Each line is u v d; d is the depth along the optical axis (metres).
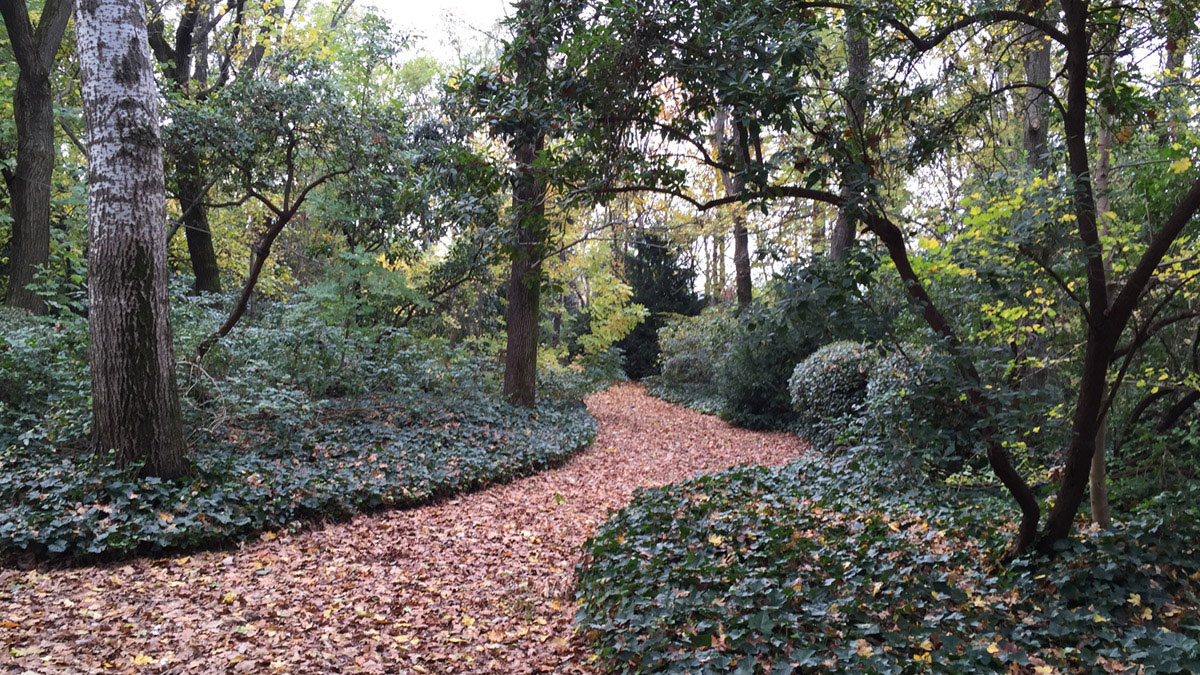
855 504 6.35
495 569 5.79
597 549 5.37
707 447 12.60
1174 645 3.30
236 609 4.57
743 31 3.69
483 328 19.42
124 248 5.98
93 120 5.99
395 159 10.54
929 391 4.12
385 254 13.29
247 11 13.04
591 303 18.45
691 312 24.80
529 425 11.38
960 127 5.26
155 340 6.12
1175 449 5.35
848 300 3.89
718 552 4.94
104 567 5.14
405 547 6.18
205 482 6.18
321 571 5.46
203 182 11.05
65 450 6.34
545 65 4.52
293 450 7.66
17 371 7.08
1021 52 5.68
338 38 14.88
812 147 3.99
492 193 4.69
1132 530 4.46
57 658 3.62
